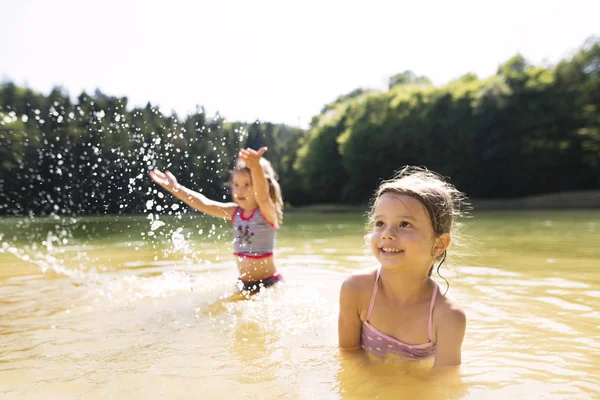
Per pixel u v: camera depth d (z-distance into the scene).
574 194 25.09
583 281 3.21
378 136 31.70
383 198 1.93
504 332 2.08
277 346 1.95
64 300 2.81
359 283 2.02
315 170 37.19
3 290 3.11
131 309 2.58
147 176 3.58
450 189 2.09
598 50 28.56
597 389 1.45
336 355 1.85
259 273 3.40
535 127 27.81
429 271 2.02
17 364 1.72
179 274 3.69
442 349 1.79
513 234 6.95
